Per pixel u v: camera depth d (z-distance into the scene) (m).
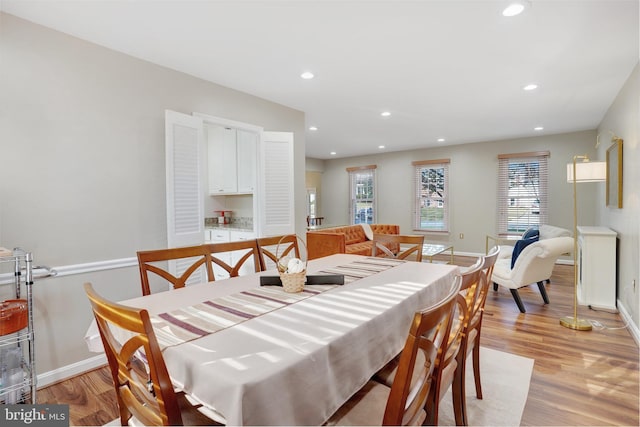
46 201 2.23
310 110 4.37
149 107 2.79
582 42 2.52
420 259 2.71
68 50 2.33
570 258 5.91
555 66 2.97
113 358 1.20
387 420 0.92
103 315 1.00
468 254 7.06
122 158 2.62
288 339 1.10
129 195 2.66
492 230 6.79
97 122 2.48
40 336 2.21
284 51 2.64
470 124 5.24
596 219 5.64
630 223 3.13
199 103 3.17
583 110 4.43
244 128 3.59
